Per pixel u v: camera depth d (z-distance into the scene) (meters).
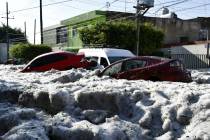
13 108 7.68
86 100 7.48
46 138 5.95
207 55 36.56
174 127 6.47
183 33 48.81
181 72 13.45
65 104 7.54
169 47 41.62
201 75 18.30
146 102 7.30
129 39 39.06
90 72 14.84
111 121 6.72
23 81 11.19
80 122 6.59
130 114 7.11
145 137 6.33
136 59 14.05
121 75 13.91
